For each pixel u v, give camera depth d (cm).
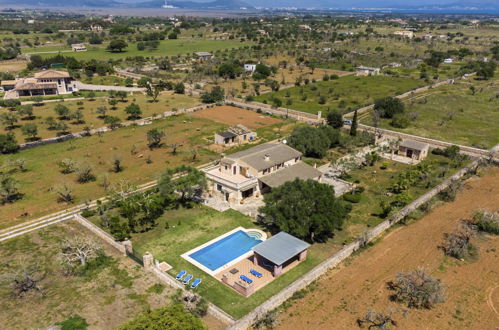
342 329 3738
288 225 5022
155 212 5912
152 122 11206
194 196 6719
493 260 4884
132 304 4006
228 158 6888
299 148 8269
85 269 4594
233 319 3750
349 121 10988
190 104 13262
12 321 3750
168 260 4847
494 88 15312
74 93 14338
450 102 13300
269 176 6619
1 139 8512
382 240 5359
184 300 4062
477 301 4141
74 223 5825
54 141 9400
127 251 4912
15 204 6344
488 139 9712
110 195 6681
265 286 4350
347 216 5447
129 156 8544
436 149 8831
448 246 5156
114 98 13838
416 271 4278
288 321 3862
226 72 17862
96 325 3694
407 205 6078
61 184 6562
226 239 5369
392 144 8700
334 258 4759
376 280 4494
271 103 13162
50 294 4166
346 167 7400
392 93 14475
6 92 14075
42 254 4947
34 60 18338
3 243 5200
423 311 3997
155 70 19212
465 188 6988
